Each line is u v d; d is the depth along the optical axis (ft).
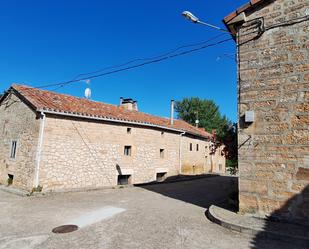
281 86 18.80
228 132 31.04
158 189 37.73
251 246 14.11
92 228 17.15
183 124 77.25
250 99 20.10
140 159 49.24
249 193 19.17
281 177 18.01
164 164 56.08
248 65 20.63
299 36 18.52
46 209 22.77
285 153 18.03
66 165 36.45
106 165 42.27
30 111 36.60
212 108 132.57
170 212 21.84
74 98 47.42
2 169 40.63
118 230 16.74
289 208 17.46
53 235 15.76
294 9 18.94
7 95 43.14
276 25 19.63
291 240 14.53
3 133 42.52
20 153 36.94
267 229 15.87
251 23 20.90
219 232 16.48
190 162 67.92
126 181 46.88
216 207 22.03
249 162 19.47
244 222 17.34
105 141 42.50
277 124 18.62
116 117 43.98
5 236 15.60
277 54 19.33
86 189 34.58
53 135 35.24
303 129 17.51
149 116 63.21
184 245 14.17
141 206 24.30
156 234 15.96
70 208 23.22
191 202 26.86
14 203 25.52
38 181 33.09
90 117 39.27
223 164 95.20
